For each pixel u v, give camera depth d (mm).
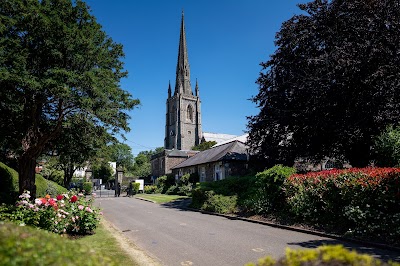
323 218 10281
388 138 12945
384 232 8086
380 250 7180
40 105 16406
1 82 12930
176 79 96250
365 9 15867
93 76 14227
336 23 17109
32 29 14133
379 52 14844
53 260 2354
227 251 7547
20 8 13867
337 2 17312
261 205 13477
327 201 10117
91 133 17906
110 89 15266
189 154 51625
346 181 9562
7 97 13922
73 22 15773
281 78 20406
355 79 15633
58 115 17062
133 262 6371
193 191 19844
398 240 7500
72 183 55656
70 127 17297
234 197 16359
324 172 11125
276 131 20906
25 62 13328
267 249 7648
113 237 9203
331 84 16031
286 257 2818
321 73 16500
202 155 38062
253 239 8977
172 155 50000
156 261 6664
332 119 16703
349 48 15727
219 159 28922
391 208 8383
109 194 45719
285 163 19922
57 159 32750
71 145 19641
